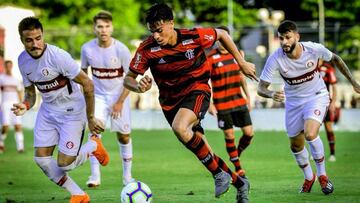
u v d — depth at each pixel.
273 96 23.92
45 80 20.77
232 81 31.08
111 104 28.47
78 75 20.52
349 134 59.41
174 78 19.31
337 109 65.38
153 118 72.31
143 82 18.78
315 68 24.27
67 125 21.16
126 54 28.27
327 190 23.27
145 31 94.62
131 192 20.61
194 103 18.98
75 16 100.62
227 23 104.75
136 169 34.53
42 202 23.02
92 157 27.55
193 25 103.88
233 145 30.83
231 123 30.84
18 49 72.62
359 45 86.31
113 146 50.47
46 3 100.25
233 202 21.97
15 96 48.22
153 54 19.23
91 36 85.81
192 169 34.19
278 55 24.28
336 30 81.19
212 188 25.97
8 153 46.47
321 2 91.25
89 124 21.05
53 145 21.38
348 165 34.22
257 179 28.58
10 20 72.31
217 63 30.98
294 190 24.66
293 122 24.58
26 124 74.12
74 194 21.39
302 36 83.94
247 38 104.69
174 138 57.62
